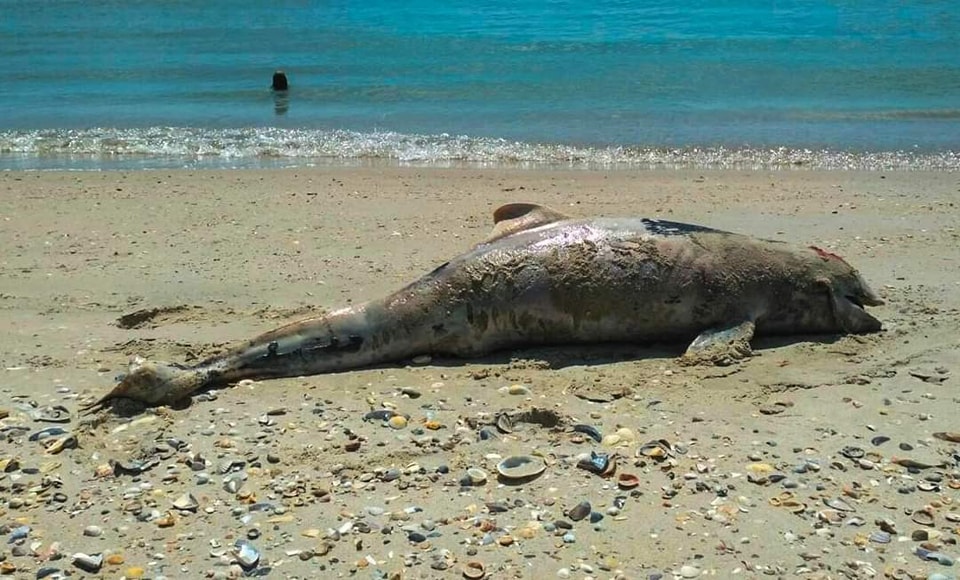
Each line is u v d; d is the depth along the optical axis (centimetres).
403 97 943
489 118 832
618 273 358
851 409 322
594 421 316
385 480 294
